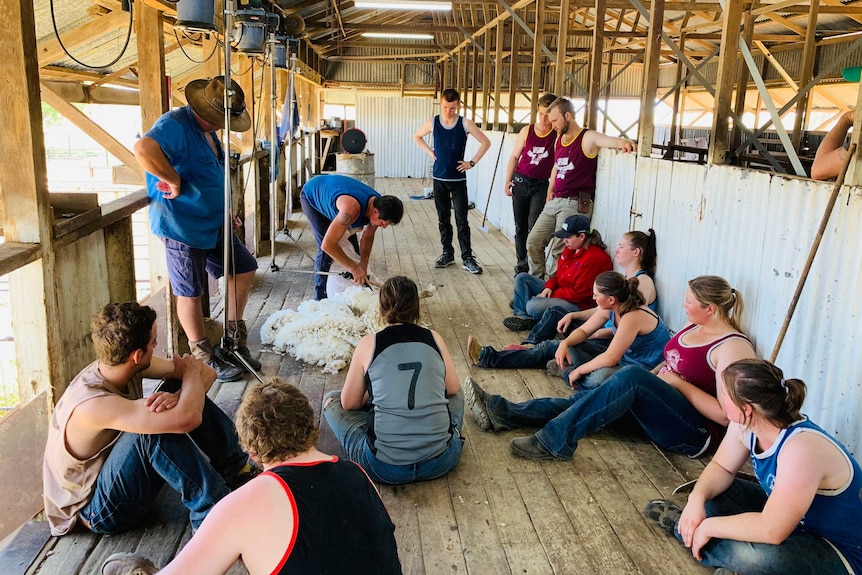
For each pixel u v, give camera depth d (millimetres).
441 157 6043
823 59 11680
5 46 2207
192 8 3217
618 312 3229
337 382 3611
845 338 2490
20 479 2445
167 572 1253
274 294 5266
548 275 5617
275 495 1320
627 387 2719
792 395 1848
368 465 2529
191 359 2406
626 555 2209
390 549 1427
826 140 2877
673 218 3865
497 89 10023
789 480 1824
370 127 17859
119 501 2146
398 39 17578
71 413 2055
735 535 1971
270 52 4965
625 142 4617
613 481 2664
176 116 3215
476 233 8469
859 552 1861
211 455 2424
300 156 10500
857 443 2424
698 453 2811
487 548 2230
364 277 4465
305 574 1271
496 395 3090
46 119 22141
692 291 2701
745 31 7410
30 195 2324
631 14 13727
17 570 2055
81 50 5594
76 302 2719
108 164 16672
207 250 3531
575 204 5090
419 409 2506
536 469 2744
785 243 2850
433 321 4707
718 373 2639
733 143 7758
